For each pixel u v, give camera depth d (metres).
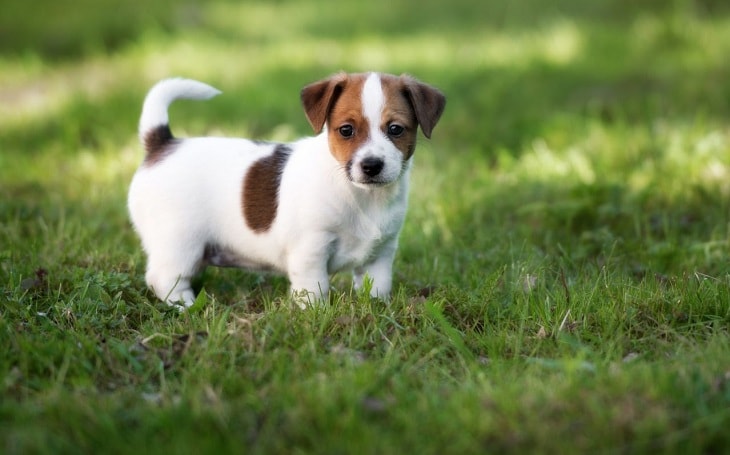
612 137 9.70
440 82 12.54
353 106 5.43
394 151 5.41
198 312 5.57
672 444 3.80
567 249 6.97
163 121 6.20
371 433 3.89
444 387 4.49
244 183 5.86
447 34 16.20
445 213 7.79
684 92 11.29
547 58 13.46
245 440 3.94
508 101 11.79
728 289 5.62
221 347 4.87
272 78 12.98
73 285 5.88
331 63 13.84
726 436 3.86
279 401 4.18
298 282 5.78
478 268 6.56
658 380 4.25
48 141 10.33
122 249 6.81
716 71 12.04
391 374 4.59
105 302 5.62
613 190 7.87
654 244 6.93
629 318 5.34
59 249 6.66
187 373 4.55
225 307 5.70
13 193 8.44
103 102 11.48
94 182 8.84
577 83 12.31
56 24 17.64
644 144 9.36
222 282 6.43
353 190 5.57
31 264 6.28
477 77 12.88
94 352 4.78
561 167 8.98
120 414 4.15
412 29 17.11
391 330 5.27
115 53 15.44
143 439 3.88
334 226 5.64
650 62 12.87
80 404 4.18
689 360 4.67
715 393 4.20
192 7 19.00
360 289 5.72
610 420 3.96
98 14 18.25
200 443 3.83
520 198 8.23
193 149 6.04
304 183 5.64
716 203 7.79
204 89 6.34
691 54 13.01
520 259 6.58
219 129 10.57
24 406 4.18
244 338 4.95
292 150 5.91
